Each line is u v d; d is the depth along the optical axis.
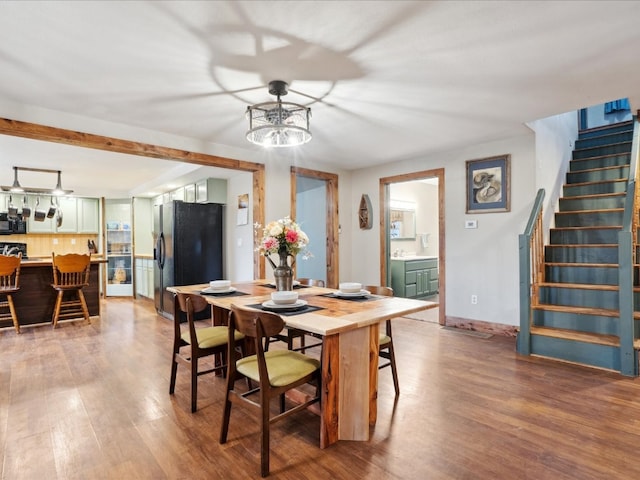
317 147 4.34
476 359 3.27
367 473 1.71
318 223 5.73
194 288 2.99
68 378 2.87
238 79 2.48
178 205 5.00
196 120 3.31
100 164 5.03
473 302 4.34
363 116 3.26
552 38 2.01
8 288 4.28
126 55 2.15
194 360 2.33
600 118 5.70
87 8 1.70
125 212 7.55
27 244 6.97
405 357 3.34
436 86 2.63
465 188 4.39
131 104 2.92
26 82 2.51
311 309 2.14
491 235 4.17
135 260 7.27
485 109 3.11
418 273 6.56
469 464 1.77
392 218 6.93
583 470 1.71
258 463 1.79
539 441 1.96
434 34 1.96
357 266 5.68
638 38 2.02
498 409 2.32
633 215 2.98
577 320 3.38
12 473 1.71
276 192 4.68
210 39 1.99
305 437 2.03
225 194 5.50
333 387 1.96
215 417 2.25
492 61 2.27
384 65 2.31
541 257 3.83
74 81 2.50
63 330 4.43
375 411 2.16
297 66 2.31
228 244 5.41
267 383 1.76
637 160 3.45
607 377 2.82
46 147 4.10
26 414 2.28
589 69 2.39
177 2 1.67
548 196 4.16
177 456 1.84
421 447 1.92
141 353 3.51
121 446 1.93
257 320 1.74
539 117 3.32
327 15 1.78
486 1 1.69
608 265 3.56
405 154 4.71
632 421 2.15
